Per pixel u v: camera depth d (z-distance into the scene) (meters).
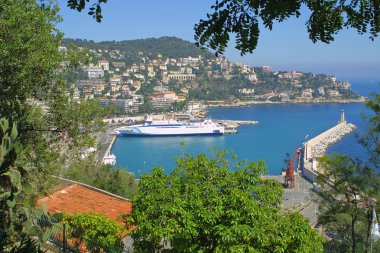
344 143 139.50
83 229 13.39
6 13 14.73
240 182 11.45
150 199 10.87
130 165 105.62
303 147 130.12
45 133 17.81
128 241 16.88
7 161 9.52
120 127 165.38
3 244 9.16
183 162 12.15
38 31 16.06
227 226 10.10
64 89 17.83
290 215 11.43
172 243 10.58
